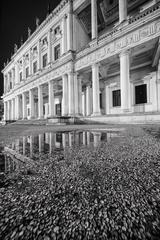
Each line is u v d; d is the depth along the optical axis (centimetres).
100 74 2502
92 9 2064
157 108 1941
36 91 3884
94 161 319
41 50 3375
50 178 237
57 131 1080
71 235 124
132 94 2223
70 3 2441
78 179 230
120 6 1700
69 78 2397
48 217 146
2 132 1193
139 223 139
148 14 1409
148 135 655
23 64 4178
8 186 212
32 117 3656
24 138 753
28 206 164
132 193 188
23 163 321
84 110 3097
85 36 2647
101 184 212
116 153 377
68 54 2411
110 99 2561
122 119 1627
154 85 1975
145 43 1495
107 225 135
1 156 393
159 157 329
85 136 750
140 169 266
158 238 124
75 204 166
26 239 122
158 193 188
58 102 3984
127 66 1628
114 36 1711
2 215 151
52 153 411
